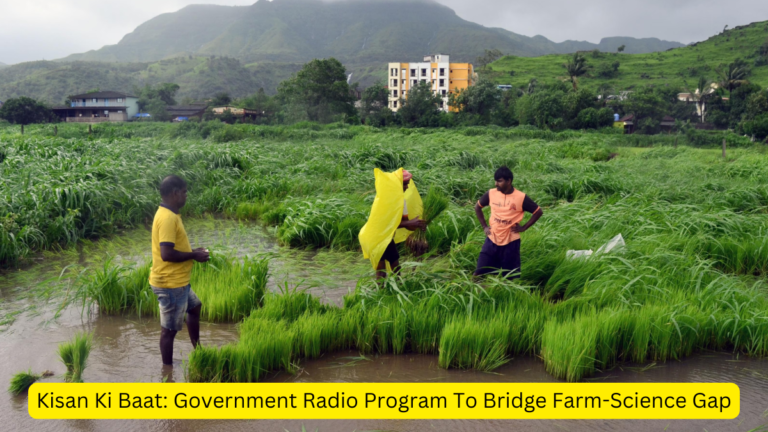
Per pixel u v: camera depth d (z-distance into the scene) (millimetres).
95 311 5418
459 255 6543
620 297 5023
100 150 14820
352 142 25125
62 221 8203
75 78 190750
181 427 3381
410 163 15656
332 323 4641
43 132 35156
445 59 112938
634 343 4430
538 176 12758
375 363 4352
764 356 4523
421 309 4797
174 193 4023
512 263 5543
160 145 16594
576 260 5926
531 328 4559
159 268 4027
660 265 6074
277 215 9891
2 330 4887
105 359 4309
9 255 6996
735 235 7602
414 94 75312
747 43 155750
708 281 5707
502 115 73750
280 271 6738
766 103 70500
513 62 155250
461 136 25234
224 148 16375
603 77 138750
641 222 7777
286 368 4145
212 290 5469
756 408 3648
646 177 13125
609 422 3469
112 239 8734
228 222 10289
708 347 4711
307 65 66875
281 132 34719
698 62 144875
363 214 8844
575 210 8734
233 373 4008
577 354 4059
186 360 4273
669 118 85250
